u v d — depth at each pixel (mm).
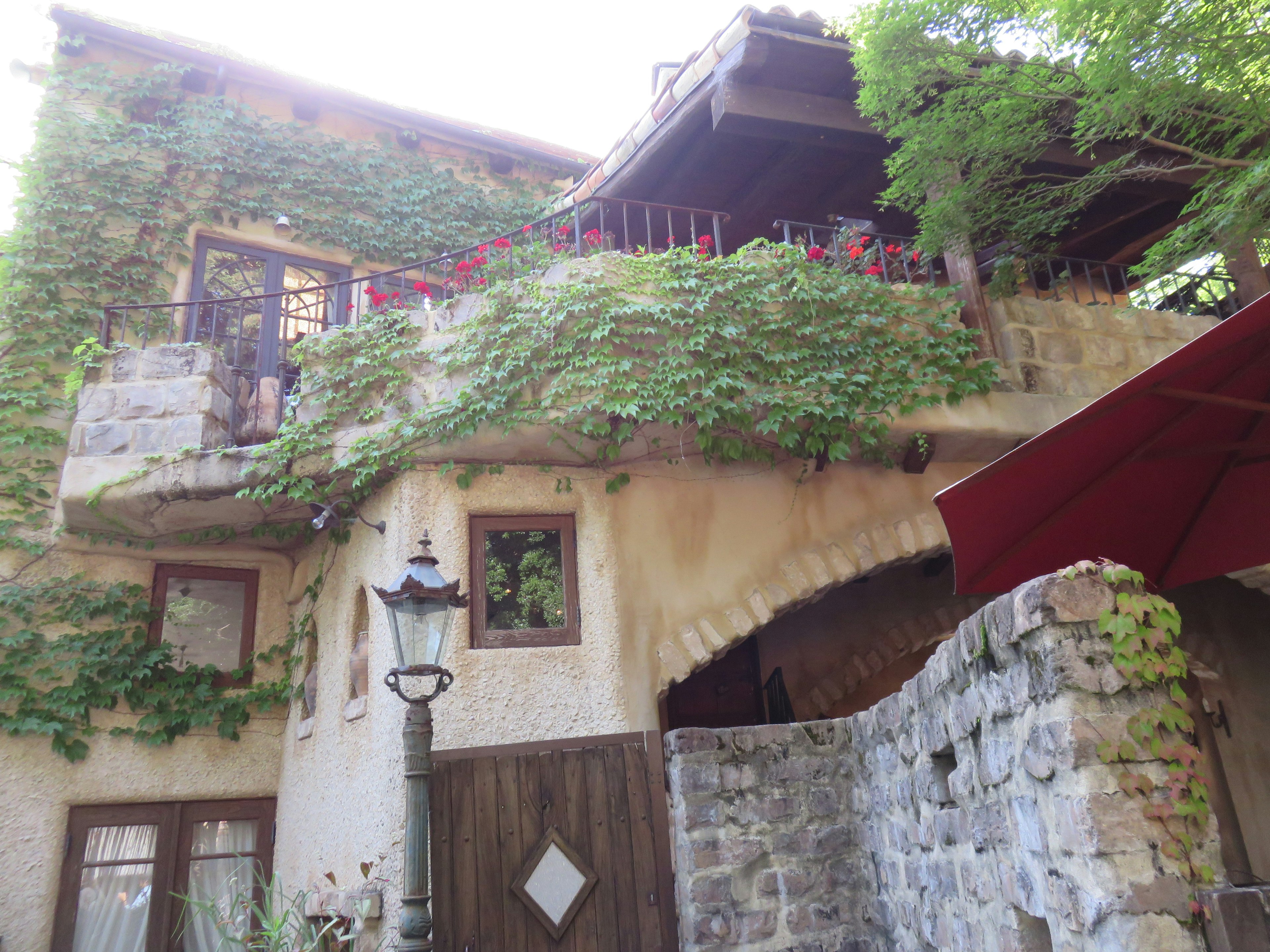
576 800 4641
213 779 7039
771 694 8570
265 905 6270
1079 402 7270
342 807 6051
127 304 7059
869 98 6746
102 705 6730
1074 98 6512
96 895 6578
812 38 6922
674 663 6180
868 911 4500
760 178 8578
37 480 7008
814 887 4508
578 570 6211
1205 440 4367
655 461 6625
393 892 5246
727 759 4555
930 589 8820
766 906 4383
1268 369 3965
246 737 7238
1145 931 2088
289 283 8914
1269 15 5645
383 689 5832
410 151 9766
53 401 7207
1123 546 4906
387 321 6609
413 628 4324
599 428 6059
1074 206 7250
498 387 6090
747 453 6570
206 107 8789
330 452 6395
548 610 6094
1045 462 4043
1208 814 2234
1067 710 2305
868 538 6875
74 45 8367
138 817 6816
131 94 8523
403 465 6199
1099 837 2180
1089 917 2211
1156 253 6523
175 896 6695
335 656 6586
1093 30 5789
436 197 9664
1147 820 2195
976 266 7816
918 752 3680
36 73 8438
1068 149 7883
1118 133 6668
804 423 6473
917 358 6895
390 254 9312
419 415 6168
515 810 4539
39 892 6352
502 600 6047
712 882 4328
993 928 2941
